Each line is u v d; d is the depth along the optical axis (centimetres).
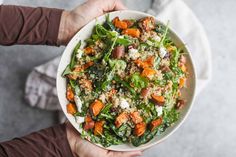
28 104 117
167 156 115
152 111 79
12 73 117
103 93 80
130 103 79
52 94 114
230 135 115
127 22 82
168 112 81
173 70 81
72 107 81
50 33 90
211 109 115
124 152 88
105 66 79
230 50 115
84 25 87
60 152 88
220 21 115
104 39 82
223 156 115
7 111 118
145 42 81
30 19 89
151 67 79
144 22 81
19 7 90
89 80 81
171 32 82
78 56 81
